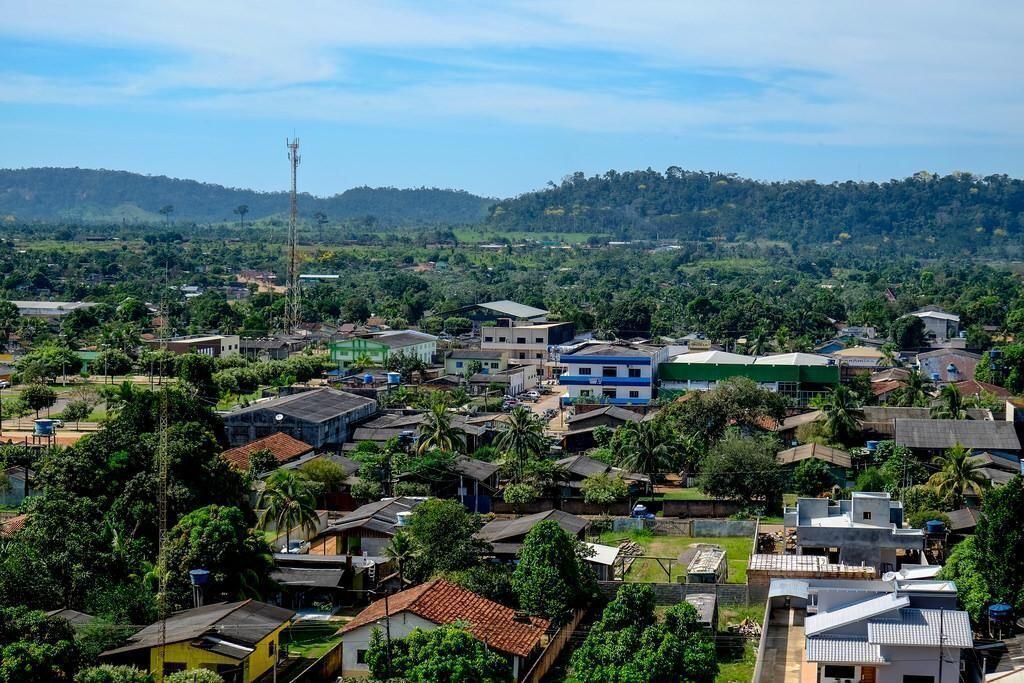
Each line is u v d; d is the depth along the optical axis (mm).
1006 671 54500
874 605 56688
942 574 67375
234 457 99688
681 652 56031
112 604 63000
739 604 70625
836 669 54625
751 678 58906
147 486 75125
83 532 67562
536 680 59625
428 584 64750
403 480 97562
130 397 91812
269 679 59438
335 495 95438
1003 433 107938
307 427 112562
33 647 53062
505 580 69250
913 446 107000
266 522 79688
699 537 88812
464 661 54812
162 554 65812
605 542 86562
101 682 52156
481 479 96625
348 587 73062
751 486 94438
